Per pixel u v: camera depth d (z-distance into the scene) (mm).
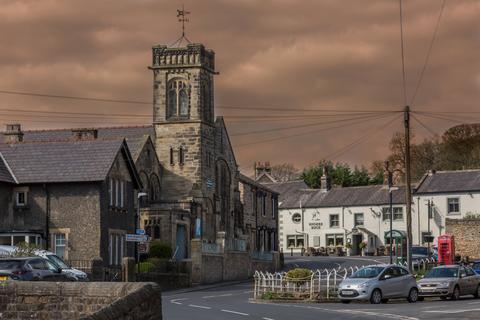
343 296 42750
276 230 97188
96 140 60000
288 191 113000
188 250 72062
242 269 69688
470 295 47500
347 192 107938
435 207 97375
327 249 104562
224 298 47562
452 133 124250
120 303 20156
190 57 78688
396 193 103125
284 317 33250
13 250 44250
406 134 51656
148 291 21609
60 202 57781
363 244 102250
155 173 75938
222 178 83000
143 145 73500
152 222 69625
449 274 45406
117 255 59562
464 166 120250
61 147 60062
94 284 23984
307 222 108312
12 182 57906
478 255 82688
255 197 91188
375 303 42188
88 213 57250
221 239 66250
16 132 69188
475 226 83125
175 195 77250
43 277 37531
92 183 57438
